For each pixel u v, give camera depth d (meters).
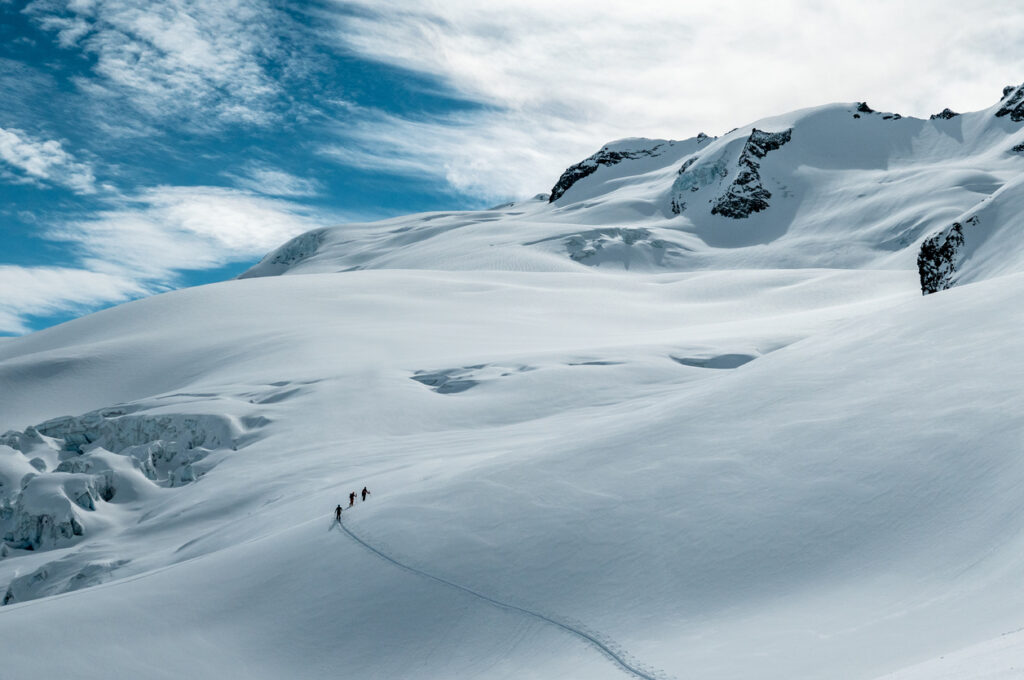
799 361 39.47
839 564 24.89
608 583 27.31
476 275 160.62
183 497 60.16
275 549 34.88
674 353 83.06
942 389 31.34
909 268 177.25
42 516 59.09
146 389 96.94
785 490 28.98
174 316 126.25
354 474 53.25
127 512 62.16
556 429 59.06
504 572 29.16
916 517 25.58
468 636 26.48
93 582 46.69
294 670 26.69
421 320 118.06
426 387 78.19
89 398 96.44
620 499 31.48
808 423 32.56
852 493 27.64
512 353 88.44
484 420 68.19
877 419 31.03
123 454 69.75
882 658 18.28
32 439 76.94
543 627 25.97
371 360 90.69
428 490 36.72
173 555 47.22
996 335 34.06
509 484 34.91
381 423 68.69
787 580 25.00
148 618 30.06
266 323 116.62
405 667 25.84
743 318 126.31
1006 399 29.09
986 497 25.00
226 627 29.39
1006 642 14.09
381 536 33.12
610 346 87.69
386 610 28.59
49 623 29.72
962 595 20.78
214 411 74.38
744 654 21.00
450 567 30.06
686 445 34.19
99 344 112.25
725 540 27.58
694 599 25.39
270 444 66.31
